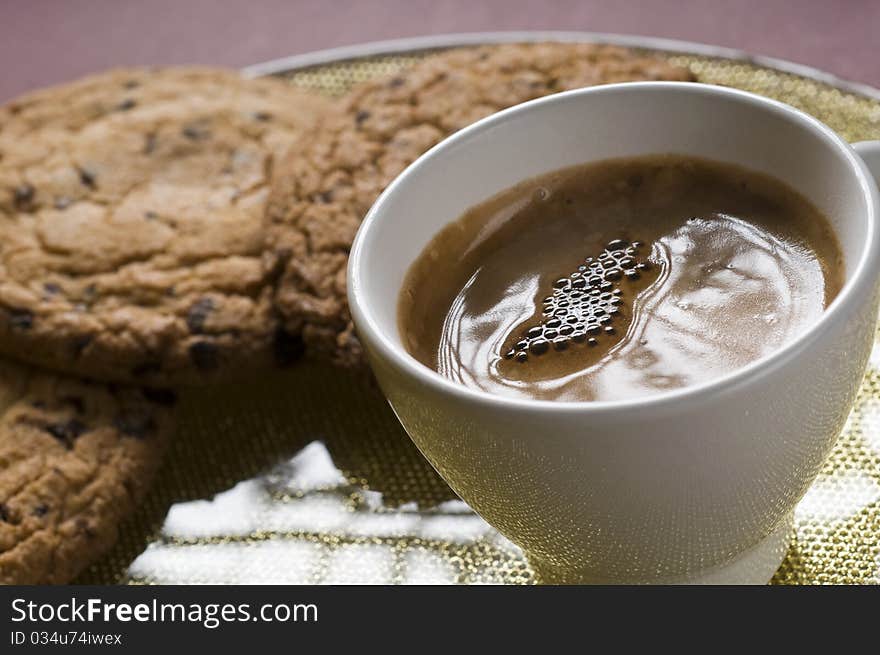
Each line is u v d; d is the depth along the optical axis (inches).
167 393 15.4
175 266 15.7
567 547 12.5
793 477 12.2
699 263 12.9
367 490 14.5
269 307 15.4
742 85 16.3
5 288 15.6
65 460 14.8
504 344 12.8
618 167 13.5
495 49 16.5
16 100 17.7
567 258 13.2
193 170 16.6
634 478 11.7
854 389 12.1
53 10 26.0
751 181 13.1
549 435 11.5
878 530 13.6
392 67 17.7
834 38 21.1
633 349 12.4
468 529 14.1
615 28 22.7
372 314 12.2
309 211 15.4
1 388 15.3
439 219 13.3
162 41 24.8
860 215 12.1
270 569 14.2
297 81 17.8
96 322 15.4
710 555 12.6
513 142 13.4
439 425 11.9
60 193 16.5
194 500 14.8
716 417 11.4
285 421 15.1
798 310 12.3
